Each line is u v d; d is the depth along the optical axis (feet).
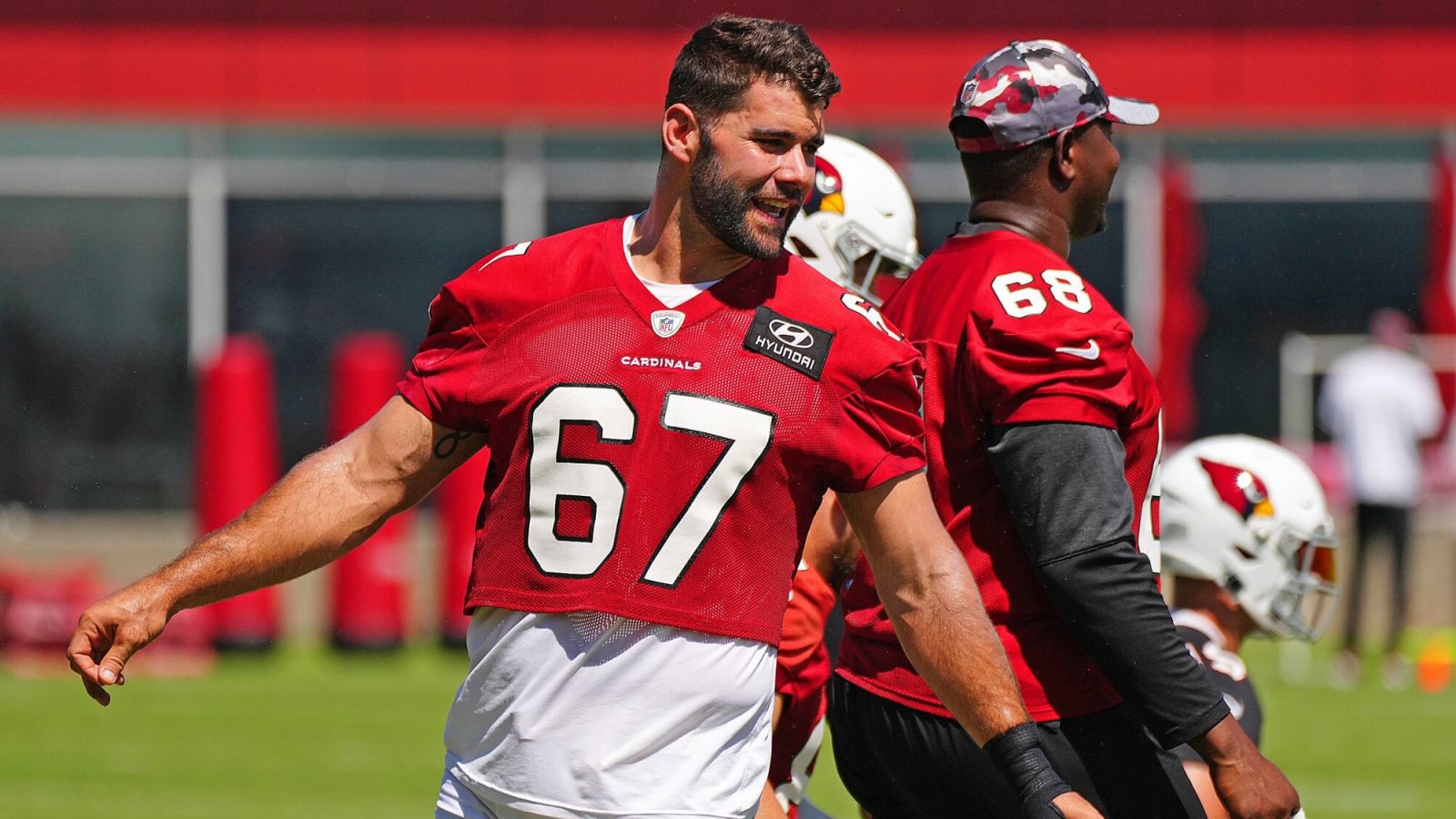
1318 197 187.11
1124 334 41.42
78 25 181.98
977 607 37.68
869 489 37.55
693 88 36.78
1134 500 42.55
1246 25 182.80
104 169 185.06
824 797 98.53
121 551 173.58
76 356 185.57
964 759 42.75
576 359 36.99
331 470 38.63
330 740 115.44
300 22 183.32
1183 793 42.06
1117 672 40.04
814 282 38.01
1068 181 44.55
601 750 36.76
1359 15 182.50
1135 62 183.01
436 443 38.47
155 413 186.09
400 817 92.43
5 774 103.86
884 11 182.60
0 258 184.75
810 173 37.06
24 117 181.78
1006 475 40.81
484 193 187.52
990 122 44.19
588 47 184.55
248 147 186.50
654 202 38.06
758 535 36.94
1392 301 186.60
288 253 187.11
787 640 45.68
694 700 36.83
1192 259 176.14
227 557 38.14
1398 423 146.82
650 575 36.55
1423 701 136.15
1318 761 111.45
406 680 143.13
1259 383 187.21
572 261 37.91
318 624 168.45
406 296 187.83
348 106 183.83
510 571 37.40
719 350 36.83
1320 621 52.85
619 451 36.58
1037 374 40.75
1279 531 50.70
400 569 157.38
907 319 44.39
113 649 37.50
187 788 99.66
